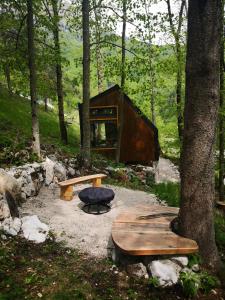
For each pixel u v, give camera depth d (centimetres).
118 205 693
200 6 400
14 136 943
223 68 911
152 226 485
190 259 419
